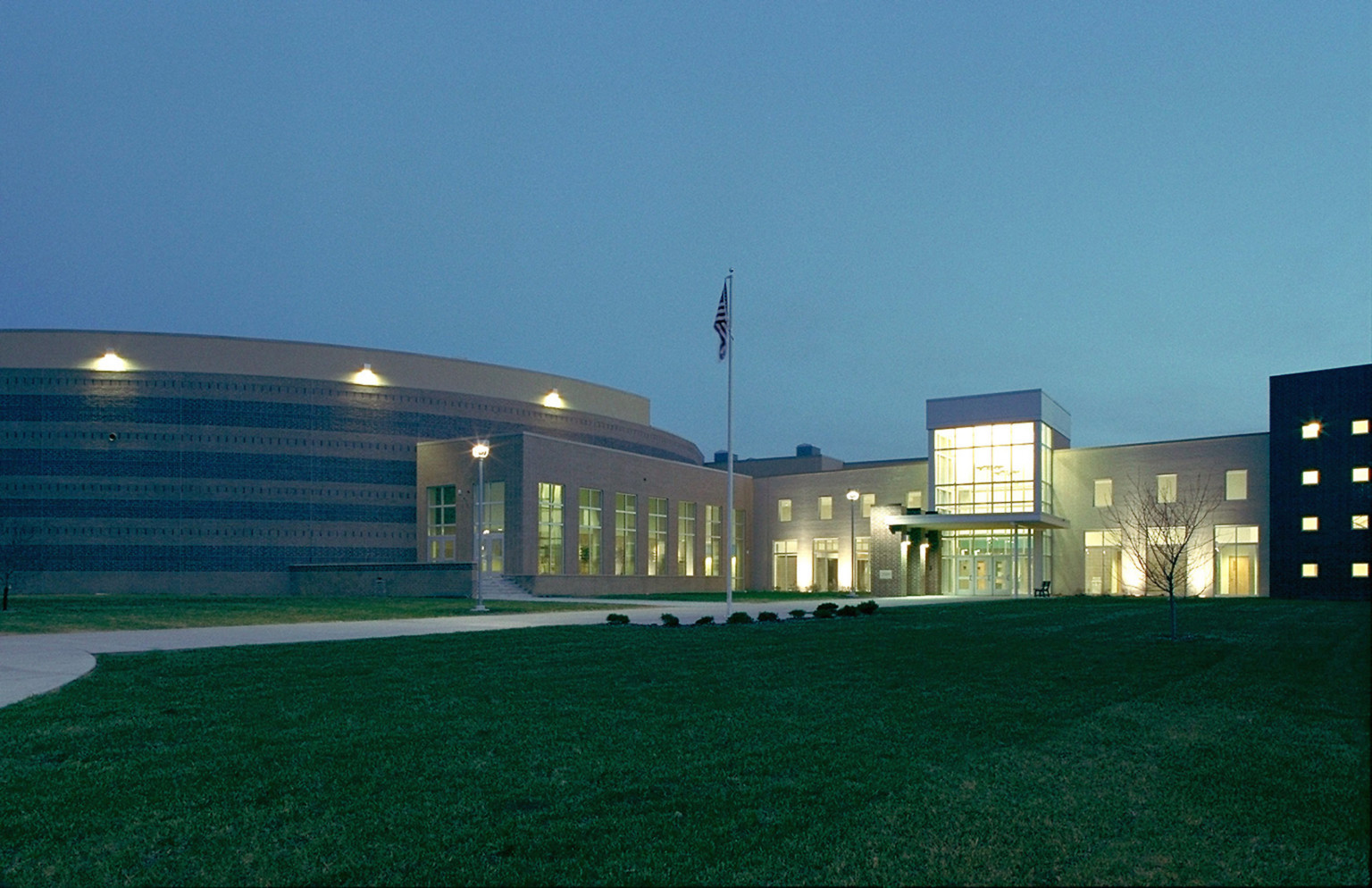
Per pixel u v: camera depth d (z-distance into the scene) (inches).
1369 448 1973.4
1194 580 2217.0
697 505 2758.4
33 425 2206.0
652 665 721.0
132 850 295.7
